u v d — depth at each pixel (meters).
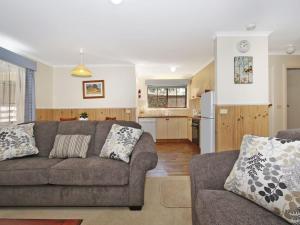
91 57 4.63
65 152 2.42
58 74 5.43
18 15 2.56
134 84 5.45
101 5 2.34
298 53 4.36
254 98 3.22
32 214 1.97
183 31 3.12
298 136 1.33
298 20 2.76
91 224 1.80
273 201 0.98
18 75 3.88
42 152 2.56
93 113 5.45
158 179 2.97
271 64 4.38
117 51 4.16
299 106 4.52
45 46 3.81
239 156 1.34
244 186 1.14
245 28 3.02
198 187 1.37
